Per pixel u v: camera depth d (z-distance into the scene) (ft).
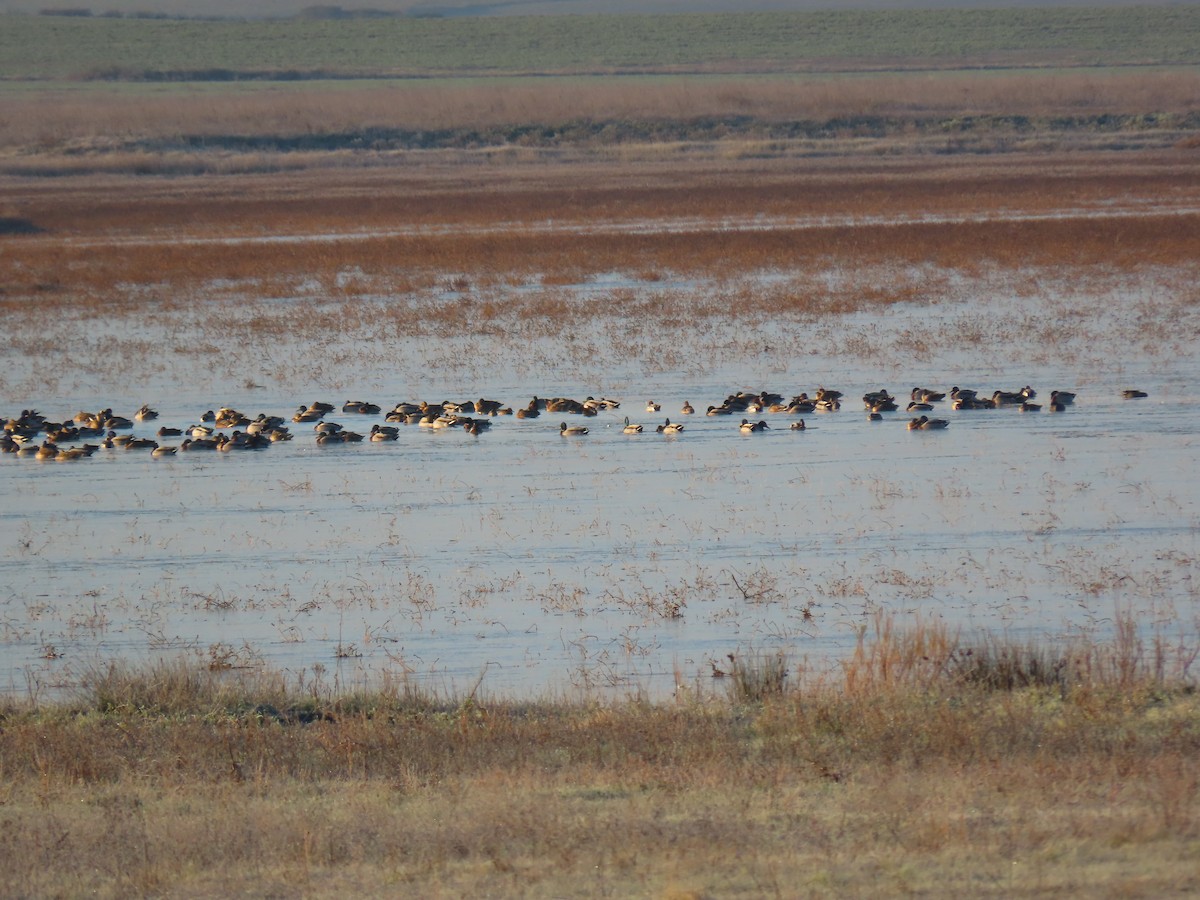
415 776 130.41
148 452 300.81
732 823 111.14
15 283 553.23
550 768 131.75
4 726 151.43
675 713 149.69
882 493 253.24
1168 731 133.59
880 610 193.26
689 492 257.55
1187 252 551.59
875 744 133.69
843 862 101.19
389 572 216.95
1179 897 91.81
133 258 632.38
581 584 208.74
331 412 330.75
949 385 344.90
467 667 177.17
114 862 110.22
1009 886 94.68
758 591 202.39
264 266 593.83
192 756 139.03
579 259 591.78
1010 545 222.07
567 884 100.07
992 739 132.36
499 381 363.15
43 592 210.38
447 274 563.89
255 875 106.32
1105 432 295.28
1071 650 166.50
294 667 178.09
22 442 303.89
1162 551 217.97
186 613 200.13
